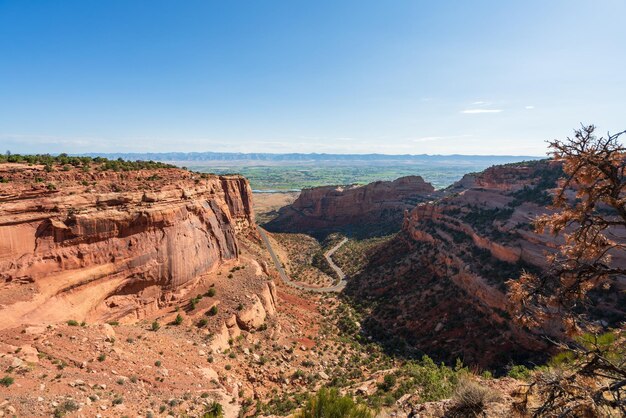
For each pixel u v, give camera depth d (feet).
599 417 22.09
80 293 112.57
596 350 25.27
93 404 70.49
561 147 26.43
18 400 62.64
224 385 106.22
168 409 80.48
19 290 98.02
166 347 112.88
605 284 26.91
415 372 101.91
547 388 26.12
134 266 131.34
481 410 38.83
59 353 84.53
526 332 143.23
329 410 41.45
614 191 24.41
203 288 159.94
